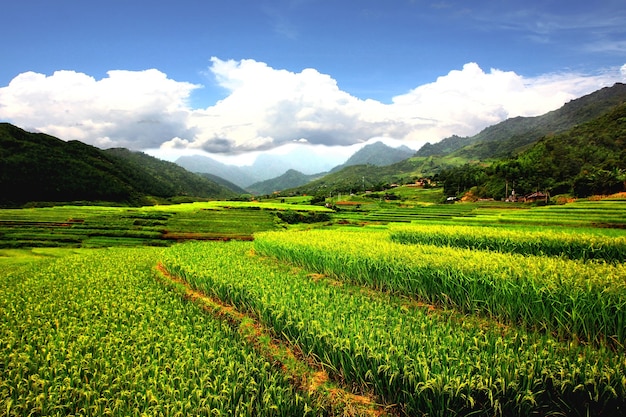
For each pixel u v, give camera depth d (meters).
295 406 8.05
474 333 10.89
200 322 13.66
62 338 12.00
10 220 60.84
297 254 24.36
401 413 8.77
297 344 11.88
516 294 13.04
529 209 69.31
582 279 13.12
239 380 8.91
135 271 24.73
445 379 8.04
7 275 25.23
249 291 15.74
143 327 12.90
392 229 34.41
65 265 27.00
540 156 141.00
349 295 16.36
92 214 72.19
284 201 142.38
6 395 8.71
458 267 15.76
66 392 8.55
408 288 16.98
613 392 7.64
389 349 9.36
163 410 7.73
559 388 8.07
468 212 74.06
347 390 9.82
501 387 7.87
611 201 70.25
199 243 39.06
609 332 11.20
